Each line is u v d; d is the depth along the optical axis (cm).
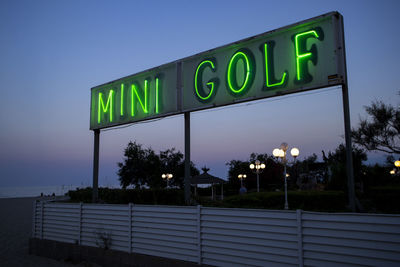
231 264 587
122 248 779
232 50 967
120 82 1266
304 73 809
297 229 515
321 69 786
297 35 836
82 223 898
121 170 3538
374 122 1700
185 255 657
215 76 992
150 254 719
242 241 577
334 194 1313
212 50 1010
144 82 1184
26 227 1698
